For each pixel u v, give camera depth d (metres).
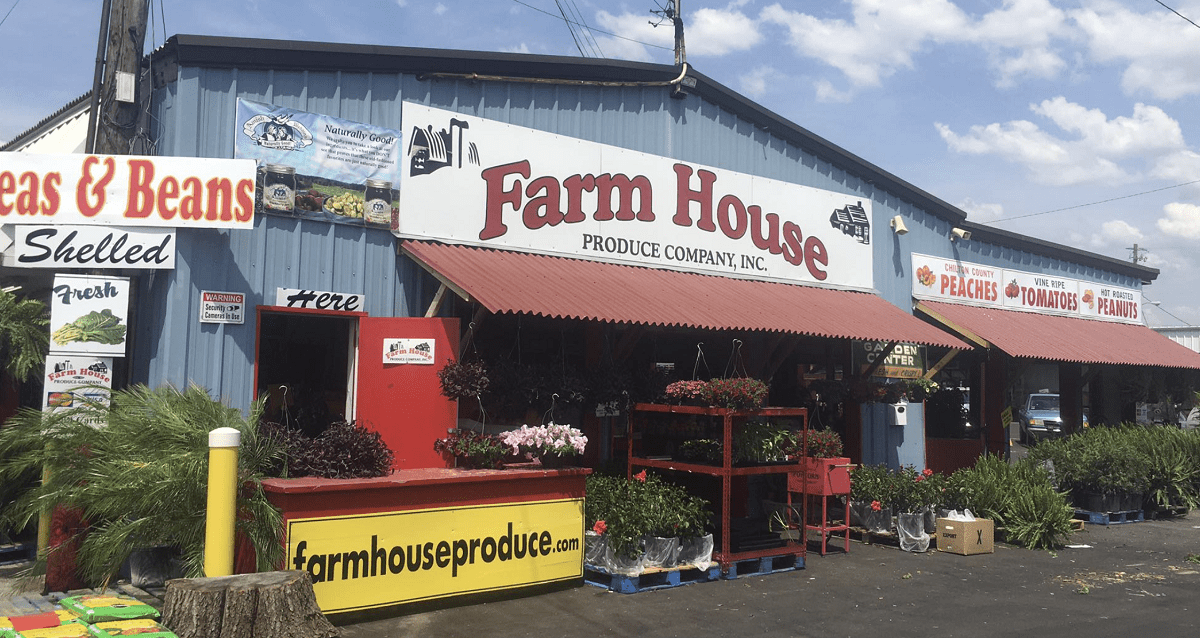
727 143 12.98
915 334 12.85
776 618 7.73
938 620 7.78
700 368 12.55
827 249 14.18
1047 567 10.31
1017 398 35.84
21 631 5.53
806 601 8.39
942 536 11.23
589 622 7.43
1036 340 16.00
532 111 10.88
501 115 10.60
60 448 7.37
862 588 9.02
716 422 9.94
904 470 12.20
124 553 7.02
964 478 12.37
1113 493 13.91
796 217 13.77
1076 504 14.19
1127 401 20.47
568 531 8.56
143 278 8.47
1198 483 14.92
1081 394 19.53
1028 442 28.44
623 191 11.59
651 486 9.15
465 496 7.84
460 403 9.41
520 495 8.22
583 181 11.20
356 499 7.18
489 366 9.31
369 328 8.60
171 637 5.45
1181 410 20.80
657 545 8.78
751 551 9.45
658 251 11.88
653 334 12.15
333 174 9.21
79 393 7.72
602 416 10.26
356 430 7.82
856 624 7.60
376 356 8.60
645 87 11.96
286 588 5.99
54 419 7.36
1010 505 11.89
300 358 9.82
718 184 12.71
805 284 13.77
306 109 9.17
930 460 16.39
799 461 10.12
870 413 14.48
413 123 9.80
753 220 13.12
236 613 5.79
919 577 9.59
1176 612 8.16
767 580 9.27
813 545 11.28
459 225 10.05
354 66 9.48
